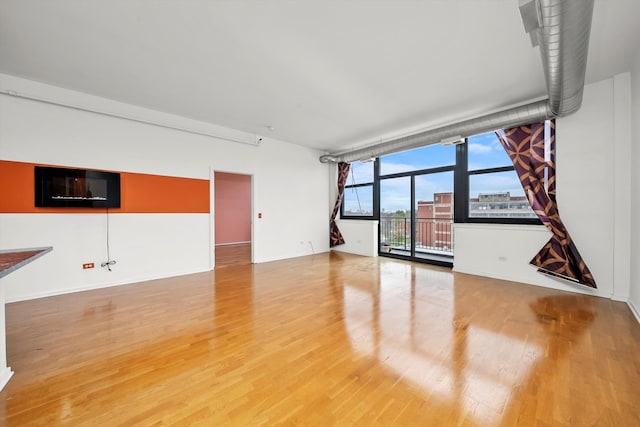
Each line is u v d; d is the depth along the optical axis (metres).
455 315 2.80
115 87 3.48
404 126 4.99
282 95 3.68
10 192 3.23
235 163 5.34
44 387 1.67
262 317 2.78
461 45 2.57
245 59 2.82
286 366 1.91
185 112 4.35
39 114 3.38
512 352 2.07
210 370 1.86
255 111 4.28
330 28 2.34
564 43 1.90
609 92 3.23
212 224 5.02
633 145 2.99
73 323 2.62
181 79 3.25
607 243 3.28
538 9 1.66
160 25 2.29
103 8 2.09
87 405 1.52
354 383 1.72
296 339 2.30
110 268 3.91
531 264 3.89
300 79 3.24
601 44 2.58
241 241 9.09
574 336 2.31
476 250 4.54
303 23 2.27
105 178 3.85
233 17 2.20
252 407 1.51
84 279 3.71
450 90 3.49
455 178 4.87
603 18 2.23
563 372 1.80
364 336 2.35
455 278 4.30
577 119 3.46
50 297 3.40
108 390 1.65
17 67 3.00
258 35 2.43
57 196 3.49
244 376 1.79
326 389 1.66
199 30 2.36
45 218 3.44
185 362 1.96
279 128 5.18
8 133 3.21
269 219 5.93
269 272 4.79
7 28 2.32
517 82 3.27
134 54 2.73
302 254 6.60
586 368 1.85
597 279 3.36
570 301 3.19
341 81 3.27
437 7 2.09
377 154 5.50
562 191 3.59
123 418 1.43
